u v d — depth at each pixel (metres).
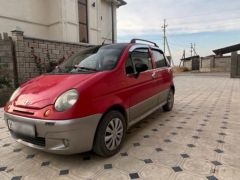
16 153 3.22
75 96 2.58
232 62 18.36
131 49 3.80
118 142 3.19
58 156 3.10
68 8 11.08
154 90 4.41
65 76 3.15
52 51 8.77
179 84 13.50
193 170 2.66
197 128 4.27
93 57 3.71
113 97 3.04
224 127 4.30
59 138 2.52
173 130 4.17
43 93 2.77
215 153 3.12
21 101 2.84
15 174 2.66
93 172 2.67
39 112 2.58
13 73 7.52
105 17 15.34
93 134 2.75
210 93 9.08
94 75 2.95
